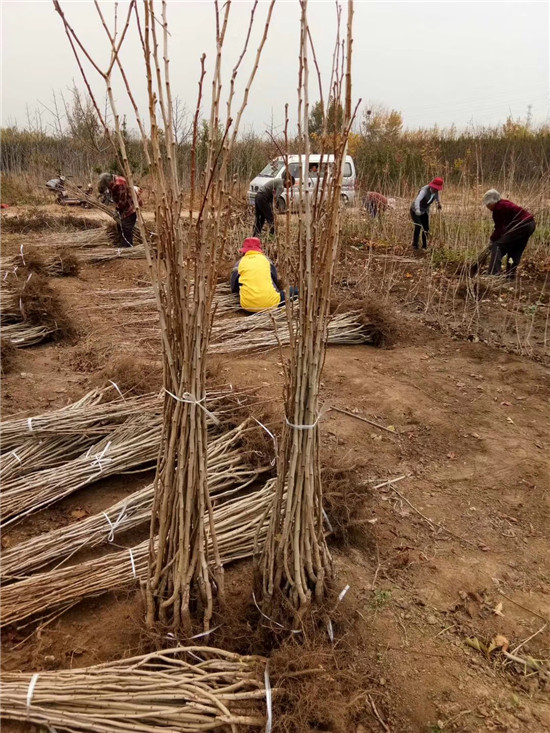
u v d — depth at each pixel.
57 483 3.03
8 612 2.28
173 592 2.15
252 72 1.66
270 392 4.49
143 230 1.84
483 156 12.63
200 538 2.12
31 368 4.89
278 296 6.37
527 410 4.42
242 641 2.18
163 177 1.78
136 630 2.27
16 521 2.97
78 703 1.82
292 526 2.14
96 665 2.00
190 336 1.89
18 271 7.55
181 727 1.81
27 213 13.16
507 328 6.24
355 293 7.29
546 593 2.69
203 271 1.83
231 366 5.02
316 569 2.23
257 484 3.29
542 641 2.43
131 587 2.47
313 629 2.21
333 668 2.15
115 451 3.22
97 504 3.16
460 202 10.24
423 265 8.89
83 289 7.52
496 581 2.74
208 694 1.86
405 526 3.10
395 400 4.45
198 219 1.80
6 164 20.22
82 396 4.36
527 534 3.08
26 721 1.84
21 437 3.24
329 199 1.87
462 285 7.42
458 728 2.05
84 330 5.83
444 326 6.26
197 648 2.03
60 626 2.38
